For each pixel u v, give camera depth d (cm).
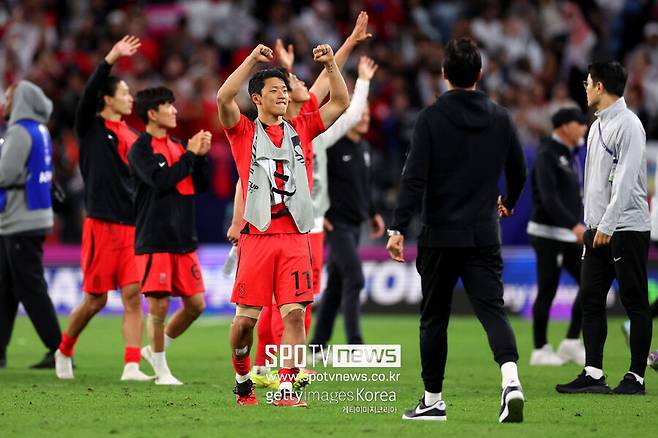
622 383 2697
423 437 2014
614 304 5131
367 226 5816
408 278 5334
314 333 3641
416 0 7525
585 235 2706
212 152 5922
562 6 7475
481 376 3172
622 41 7462
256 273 2302
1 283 3381
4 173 3250
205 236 5900
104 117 3095
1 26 7556
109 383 2972
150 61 7200
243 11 7556
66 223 6022
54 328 3359
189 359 3666
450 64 2141
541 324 3516
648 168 5638
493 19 7438
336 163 3569
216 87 6619
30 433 2081
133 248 3075
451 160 2120
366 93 3303
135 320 3075
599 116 2627
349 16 7525
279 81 2303
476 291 2141
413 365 3419
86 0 7806
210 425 2162
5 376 3158
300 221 2305
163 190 2884
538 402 2536
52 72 6894
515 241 5466
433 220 2133
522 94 6600
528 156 5459
